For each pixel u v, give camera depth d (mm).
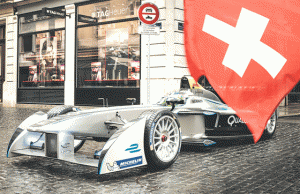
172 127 4109
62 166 4094
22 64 16562
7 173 3742
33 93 16078
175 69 11133
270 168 3914
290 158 4500
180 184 3250
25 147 4273
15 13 16766
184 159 4492
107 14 13383
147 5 6746
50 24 15375
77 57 14297
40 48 15805
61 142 3719
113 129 4262
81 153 4277
